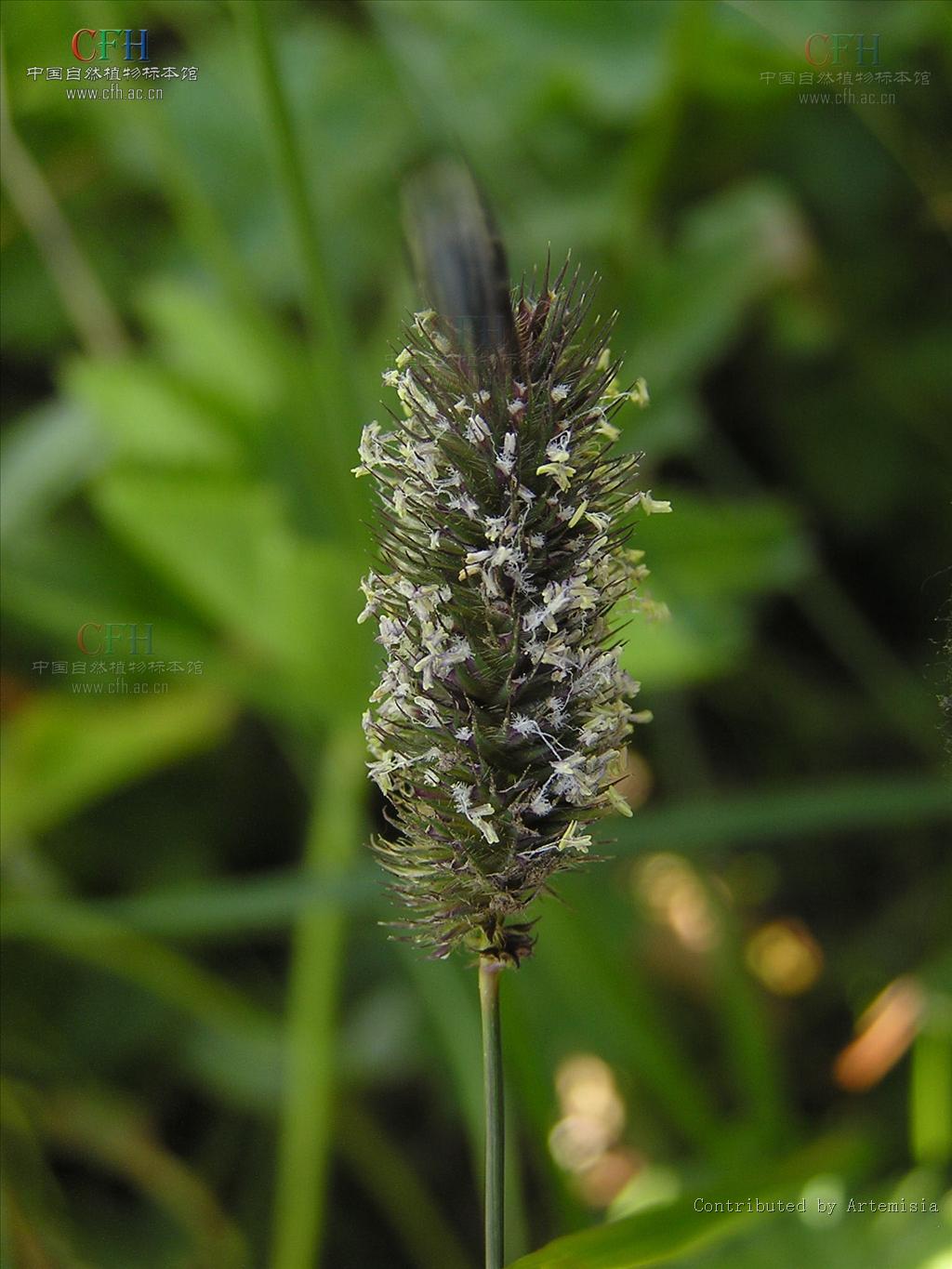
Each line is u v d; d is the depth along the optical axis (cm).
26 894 24
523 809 15
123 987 25
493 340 14
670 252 24
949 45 22
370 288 25
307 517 22
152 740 22
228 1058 24
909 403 25
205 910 19
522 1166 24
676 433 23
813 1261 18
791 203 25
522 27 24
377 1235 25
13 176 23
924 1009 19
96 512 27
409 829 15
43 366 28
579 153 25
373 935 26
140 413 23
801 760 27
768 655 27
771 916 27
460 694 15
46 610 23
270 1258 24
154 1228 24
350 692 22
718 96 25
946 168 22
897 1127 22
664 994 26
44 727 21
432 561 15
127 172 26
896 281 25
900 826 26
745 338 26
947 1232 18
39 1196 22
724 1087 25
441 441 14
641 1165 23
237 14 19
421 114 25
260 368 24
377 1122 27
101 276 27
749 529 22
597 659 15
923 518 26
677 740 25
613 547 15
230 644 23
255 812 27
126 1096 25
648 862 26
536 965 22
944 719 19
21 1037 24
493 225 14
